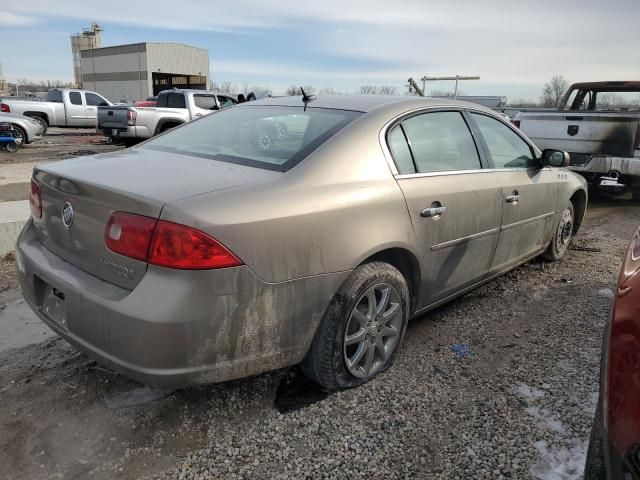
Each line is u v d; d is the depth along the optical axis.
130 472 2.30
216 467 2.33
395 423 2.64
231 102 16.72
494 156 3.87
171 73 61.66
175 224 2.12
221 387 2.91
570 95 9.35
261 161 2.76
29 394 2.83
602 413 1.65
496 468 2.35
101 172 2.56
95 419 2.63
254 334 2.35
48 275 2.55
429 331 3.67
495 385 2.99
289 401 2.80
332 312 2.65
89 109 19.88
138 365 2.18
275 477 2.28
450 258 3.37
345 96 3.54
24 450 2.41
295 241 2.41
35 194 2.88
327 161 2.71
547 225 4.62
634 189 8.31
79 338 2.40
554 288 4.54
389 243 2.82
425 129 3.32
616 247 5.98
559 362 3.27
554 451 2.46
